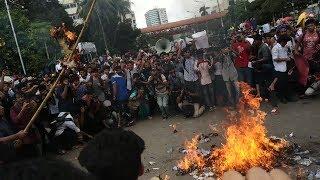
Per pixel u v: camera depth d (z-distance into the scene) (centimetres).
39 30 2348
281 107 926
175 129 937
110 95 1145
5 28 2108
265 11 3847
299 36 1039
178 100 1084
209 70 1077
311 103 909
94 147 150
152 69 1155
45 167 82
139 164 155
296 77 962
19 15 2230
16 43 1991
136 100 1138
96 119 1029
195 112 1034
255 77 1024
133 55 2416
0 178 80
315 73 980
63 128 912
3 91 909
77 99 1030
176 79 1120
